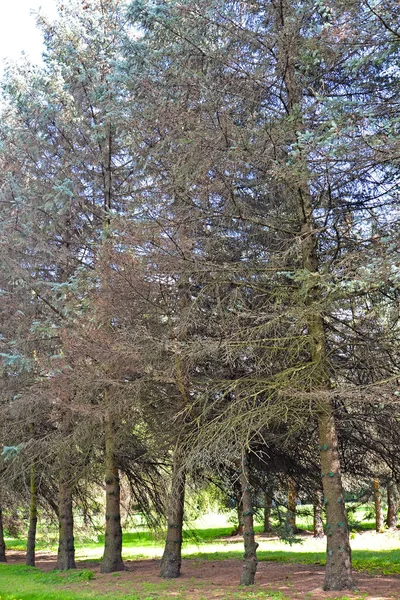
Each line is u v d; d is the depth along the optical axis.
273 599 8.80
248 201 11.59
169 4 10.92
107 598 9.72
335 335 11.23
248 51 10.55
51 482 17.67
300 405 9.62
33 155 14.53
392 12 7.69
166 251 10.62
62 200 13.26
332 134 7.62
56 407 13.59
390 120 7.46
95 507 19.42
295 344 10.07
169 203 11.34
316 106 10.13
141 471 15.68
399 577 10.62
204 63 10.76
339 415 11.08
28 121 14.98
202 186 10.49
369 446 12.31
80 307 11.97
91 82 14.53
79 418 13.51
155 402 12.30
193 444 10.00
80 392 12.02
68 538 15.19
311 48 8.91
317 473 13.47
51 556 20.56
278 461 13.16
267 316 9.64
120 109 11.98
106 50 14.77
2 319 14.40
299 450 13.26
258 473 13.65
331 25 7.90
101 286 11.31
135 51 11.61
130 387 11.40
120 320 11.50
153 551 20.31
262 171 10.12
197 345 10.16
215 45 10.76
